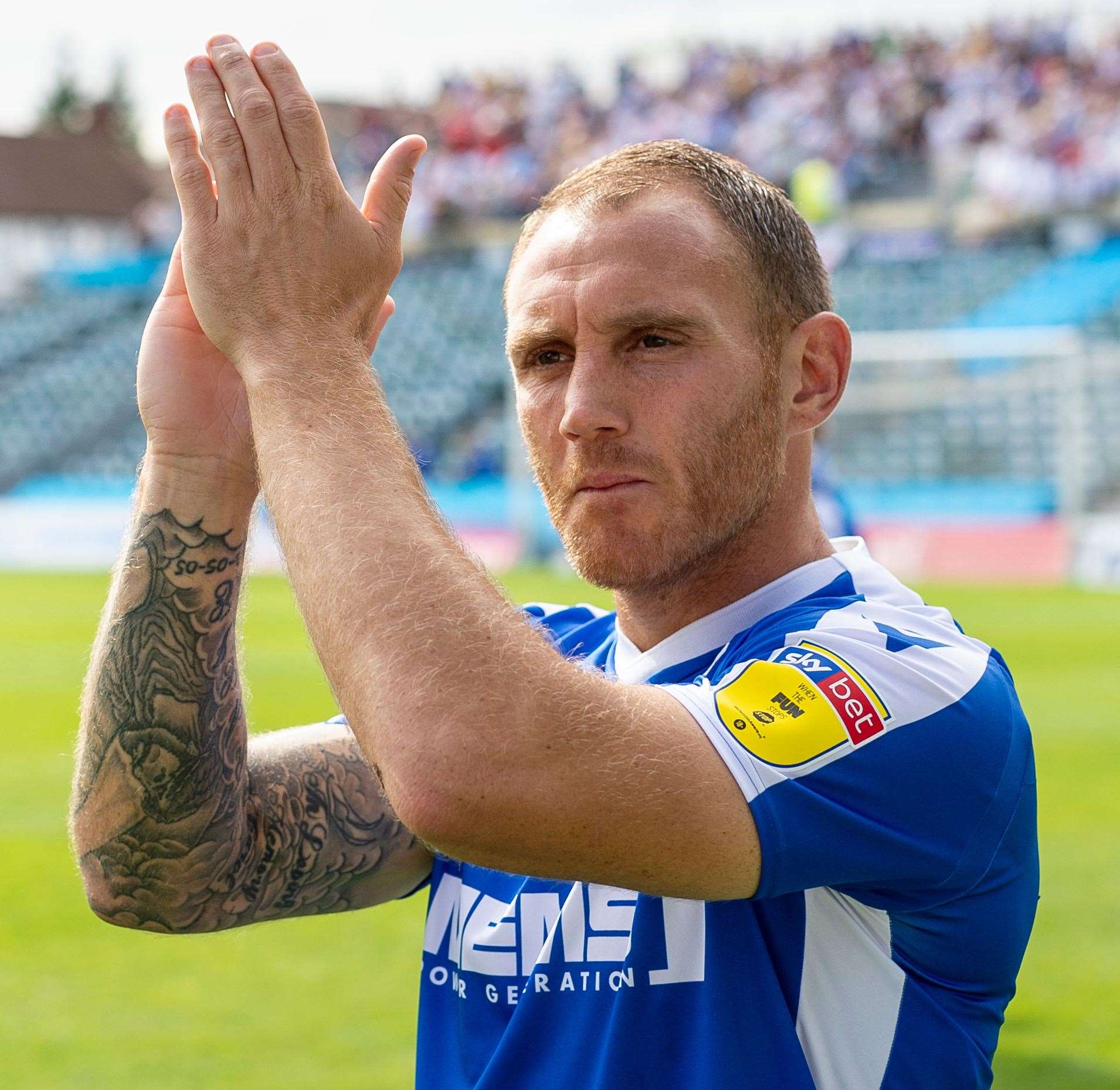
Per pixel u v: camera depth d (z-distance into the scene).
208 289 1.92
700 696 1.86
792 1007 1.95
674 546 1.99
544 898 2.12
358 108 53.94
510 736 1.66
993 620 18.45
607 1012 2.00
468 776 1.65
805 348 2.16
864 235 35.31
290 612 21.16
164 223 46.12
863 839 1.84
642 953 1.99
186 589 2.27
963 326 32.03
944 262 33.56
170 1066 5.24
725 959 1.95
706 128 39.28
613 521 1.98
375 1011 5.84
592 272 1.97
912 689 1.94
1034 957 6.23
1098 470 26.97
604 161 2.10
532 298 2.03
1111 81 35.62
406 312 36.50
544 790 1.67
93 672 2.33
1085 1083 4.87
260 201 1.90
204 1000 5.97
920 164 36.47
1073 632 17.12
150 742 2.26
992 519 25.56
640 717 1.76
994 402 28.00
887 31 39.88
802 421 2.18
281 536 1.81
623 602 2.29
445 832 1.66
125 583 2.29
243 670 2.38
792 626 2.05
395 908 7.39
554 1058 2.04
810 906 1.96
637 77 42.06
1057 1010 5.59
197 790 2.27
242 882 2.38
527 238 2.13
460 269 37.88
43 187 62.84
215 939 6.82
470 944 2.19
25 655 16.95
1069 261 32.97
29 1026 5.67
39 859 8.11
